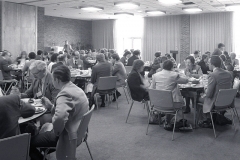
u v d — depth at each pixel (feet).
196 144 12.50
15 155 5.62
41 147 8.43
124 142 12.79
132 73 15.66
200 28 45.80
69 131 7.89
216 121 15.52
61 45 54.39
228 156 11.10
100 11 44.09
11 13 36.01
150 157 11.00
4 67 23.24
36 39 39.19
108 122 16.26
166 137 13.51
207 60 23.72
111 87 18.93
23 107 7.70
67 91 7.95
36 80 11.80
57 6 39.11
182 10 41.68
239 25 43.14
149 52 51.44
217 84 13.05
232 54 28.68
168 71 13.85
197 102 15.08
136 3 35.76
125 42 56.03
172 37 48.70
